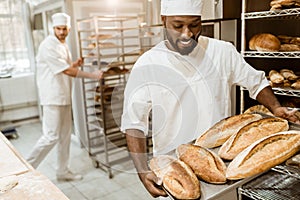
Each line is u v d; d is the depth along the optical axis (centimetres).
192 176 63
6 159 108
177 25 73
